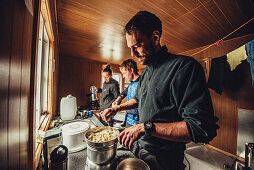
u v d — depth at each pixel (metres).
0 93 0.27
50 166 0.57
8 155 0.31
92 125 1.42
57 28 2.04
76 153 0.87
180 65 0.65
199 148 2.26
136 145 0.87
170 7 1.43
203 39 2.38
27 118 0.49
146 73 0.94
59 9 1.51
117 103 1.95
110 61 5.05
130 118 1.66
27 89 0.49
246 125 2.13
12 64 0.34
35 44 0.55
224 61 1.98
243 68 2.19
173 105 0.68
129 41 0.73
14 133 0.36
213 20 1.70
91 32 2.21
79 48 3.32
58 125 1.27
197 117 0.52
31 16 0.52
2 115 0.28
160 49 0.78
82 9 1.50
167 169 0.68
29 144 0.53
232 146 2.27
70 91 4.34
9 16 0.31
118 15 1.62
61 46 3.18
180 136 0.53
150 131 0.56
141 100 0.87
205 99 0.56
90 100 3.90
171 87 0.67
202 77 0.61
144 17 0.69
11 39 0.32
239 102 2.23
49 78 1.59
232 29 1.95
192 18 1.66
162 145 0.72
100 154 0.62
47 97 1.59
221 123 2.43
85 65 4.69
